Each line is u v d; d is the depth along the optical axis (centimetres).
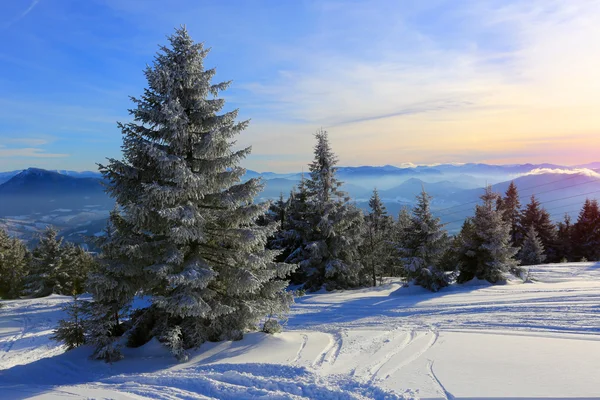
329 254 2939
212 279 1177
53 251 4469
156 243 1166
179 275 1059
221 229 1238
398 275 4006
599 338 1031
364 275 3250
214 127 1201
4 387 942
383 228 3891
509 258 2678
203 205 1229
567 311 1396
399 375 813
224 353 1128
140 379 953
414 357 945
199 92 1184
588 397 636
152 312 1280
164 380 925
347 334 1272
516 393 670
